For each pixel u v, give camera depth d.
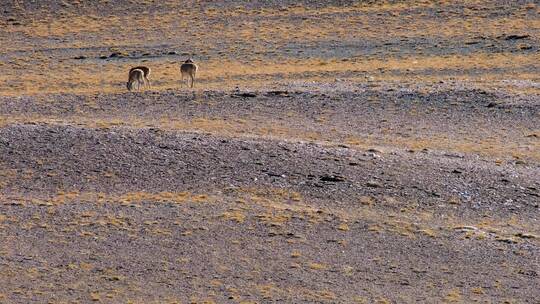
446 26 158.00
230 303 45.38
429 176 63.84
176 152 67.06
